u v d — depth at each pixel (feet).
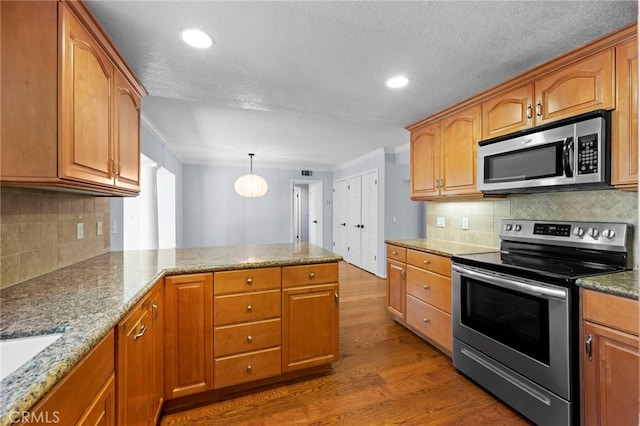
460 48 5.45
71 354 2.41
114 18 4.49
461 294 6.87
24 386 1.99
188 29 4.81
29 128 3.66
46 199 5.12
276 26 4.76
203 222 19.93
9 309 3.42
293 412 5.69
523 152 6.26
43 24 3.68
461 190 8.07
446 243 9.39
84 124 4.20
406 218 16.71
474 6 4.31
